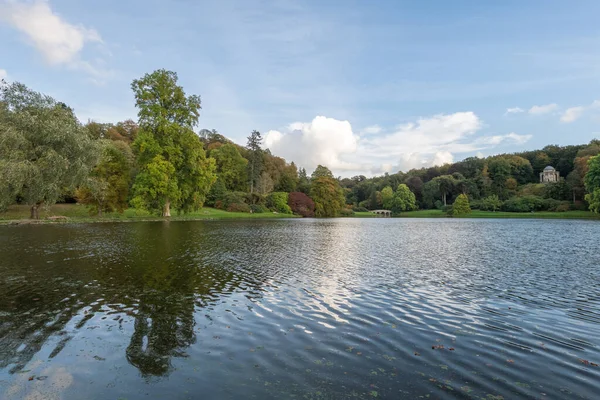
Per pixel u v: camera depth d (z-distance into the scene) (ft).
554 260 60.08
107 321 27.63
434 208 409.49
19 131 105.81
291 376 19.24
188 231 105.09
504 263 56.95
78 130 120.88
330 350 22.81
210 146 365.40
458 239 97.50
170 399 16.80
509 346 23.98
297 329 26.58
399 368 20.47
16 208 151.84
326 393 17.53
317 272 48.39
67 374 19.22
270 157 395.14
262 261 56.29
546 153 440.86
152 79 154.92
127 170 165.58
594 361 21.81
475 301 34.83
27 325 26.58
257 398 16.96
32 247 65.62
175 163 160.25
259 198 285.02
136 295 34.94
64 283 39.11
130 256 57.16
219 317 28.94
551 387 18.56
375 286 40.63
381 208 439.63
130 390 17.61
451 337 25.44
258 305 32.48
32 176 104.27
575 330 27.12
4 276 42.22
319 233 114.32
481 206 338.34
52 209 163.94
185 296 34.91
